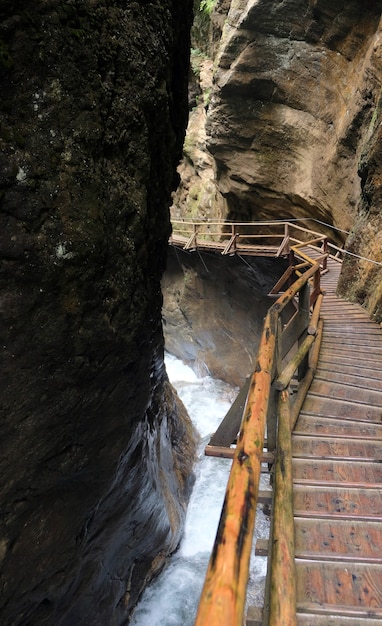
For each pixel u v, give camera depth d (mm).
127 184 3252
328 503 2580
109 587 5031
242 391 3176
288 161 11945
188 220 17922
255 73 11312
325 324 6523
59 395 3066
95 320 3041
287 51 10844
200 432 10641
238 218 14742
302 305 4562
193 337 14508
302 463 2996
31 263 2578
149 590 6336
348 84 10086
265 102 11711
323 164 10914
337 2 9539
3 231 2451
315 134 11164
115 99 3053
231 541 1225
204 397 12555
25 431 2984
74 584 4078
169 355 15953
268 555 2098
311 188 11367
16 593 3285
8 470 2996
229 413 3197
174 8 4059
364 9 9352
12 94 2363
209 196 16625
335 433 3416
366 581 2033
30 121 2459
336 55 10258
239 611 1037
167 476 6863
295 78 11000
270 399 3053
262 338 2848
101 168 2943
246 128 12164
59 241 2652
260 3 10414
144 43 3320
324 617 1844
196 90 18422
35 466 3143
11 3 2225
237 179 13023
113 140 3064
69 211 2670
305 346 4309
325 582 2033
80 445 3459
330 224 11562
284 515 2256
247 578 1149
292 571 1936
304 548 2242
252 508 1383
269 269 11281
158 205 4246
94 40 2775
